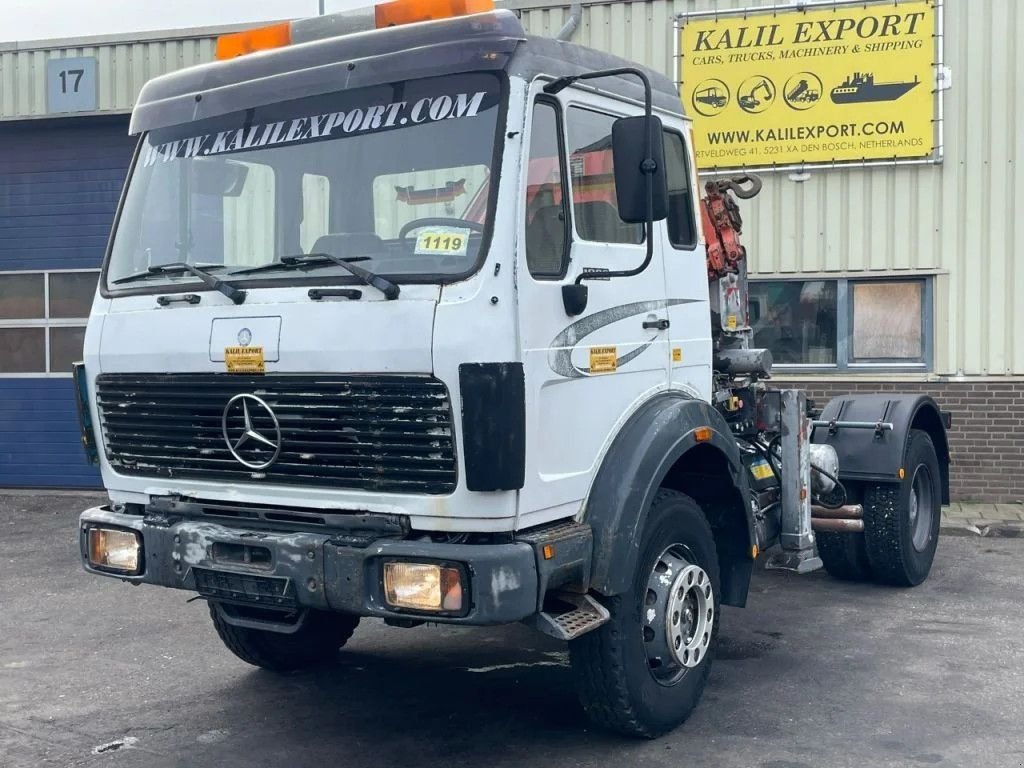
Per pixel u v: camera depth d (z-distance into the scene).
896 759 4.78
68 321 13.14
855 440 7.72
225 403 4.64
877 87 11.12
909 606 7.49
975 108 10.98
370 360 4.25
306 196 4.66
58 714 5.53
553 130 4.56
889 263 11.23
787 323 11.59
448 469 4.19
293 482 4.55
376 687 5.91
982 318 11.05
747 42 11.41
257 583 4.48
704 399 5.69
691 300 5.57
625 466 4.77
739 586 5.73
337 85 4.64
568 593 4.65
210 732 5.26
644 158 4.32
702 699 5.61
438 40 4.43
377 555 4.21
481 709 5.54
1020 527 10.00
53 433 13.23
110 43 12.67
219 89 4.99
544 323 4.39
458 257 4.25
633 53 11.70
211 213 4.90
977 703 5.50
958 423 11.14
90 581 8.59
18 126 13.13
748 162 11.50
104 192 13.02
